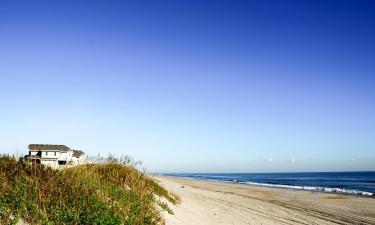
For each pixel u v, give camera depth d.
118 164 16.50
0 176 9.59
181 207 17.25
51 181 10.16
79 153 57.50
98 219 8.71
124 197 11.60
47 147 52.38
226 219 17.08
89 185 10.98
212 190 45.97
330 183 85.06
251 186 65.06
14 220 7.65
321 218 22.05
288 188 60.31
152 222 10.55
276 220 19.53
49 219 8.26
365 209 28.11
